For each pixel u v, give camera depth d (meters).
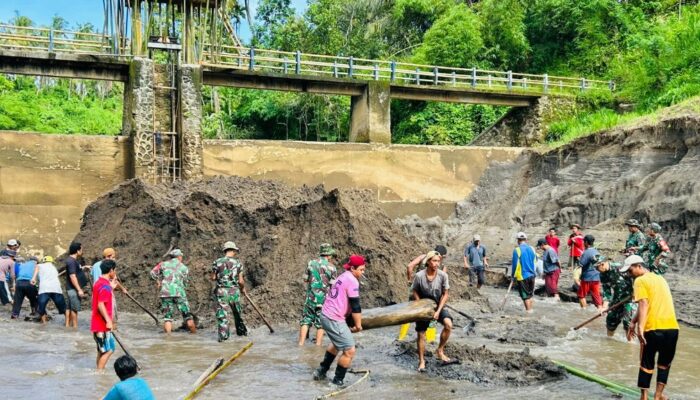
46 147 24.53
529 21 42.88
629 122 25.73
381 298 13.48
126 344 10.91
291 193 16.58
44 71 25.36
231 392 7.86
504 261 24.39
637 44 35.19
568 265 20.52
